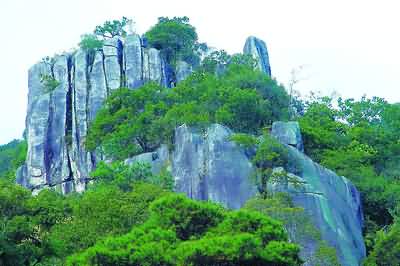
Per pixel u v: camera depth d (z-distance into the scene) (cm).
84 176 13675
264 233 8056
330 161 12406
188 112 12019
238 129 12356
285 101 13875
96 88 14638
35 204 8731
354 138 13550
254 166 10881
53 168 14050
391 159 13350
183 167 11319
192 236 8125
